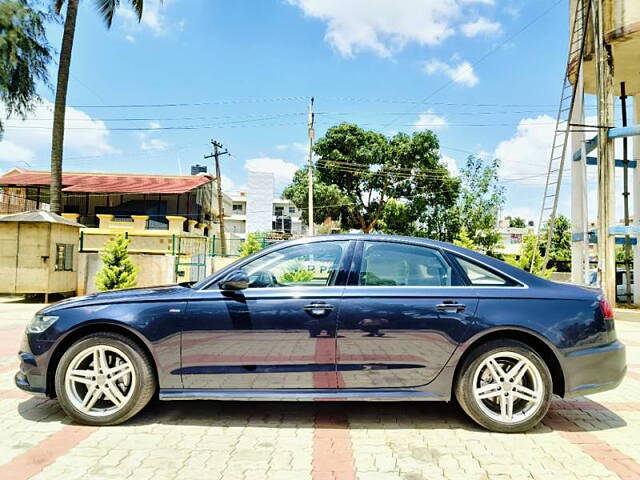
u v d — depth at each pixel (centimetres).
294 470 283
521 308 348
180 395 347
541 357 346
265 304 351
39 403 408
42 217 1295
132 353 350
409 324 346
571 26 1270
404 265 372
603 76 1105
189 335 349
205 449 313
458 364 352
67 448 312
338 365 346
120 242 1297
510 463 297
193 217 2688
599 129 1109
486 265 371
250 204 4862
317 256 380
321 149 3138
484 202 2838
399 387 348
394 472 282
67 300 380
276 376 347
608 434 350
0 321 930
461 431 353
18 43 1384
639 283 1312
